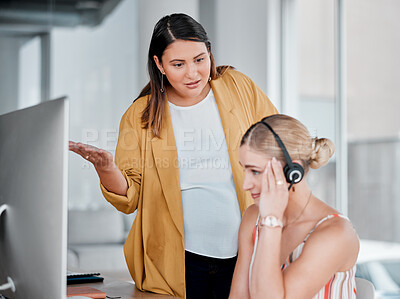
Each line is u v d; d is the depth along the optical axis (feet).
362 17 14.79
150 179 6.06
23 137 4.30
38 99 15.08
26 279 4.31
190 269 6.00
